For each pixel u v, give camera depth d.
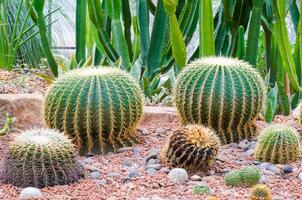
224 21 5.53
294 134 3.81
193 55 5.70
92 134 3.95
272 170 3.63
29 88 5.93
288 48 4.90
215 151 3.62
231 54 5.54
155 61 5.63
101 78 3.96
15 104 4.74
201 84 4.11
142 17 5.69
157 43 5.58
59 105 3.94
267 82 5.09
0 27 6.91
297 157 3.82
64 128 3.95
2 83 5.83
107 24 5.73
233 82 4.08
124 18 5.70
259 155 3.82
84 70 4.10
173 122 4.62
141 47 5.72
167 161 3.64
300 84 5.51
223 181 3.44
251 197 3.02
